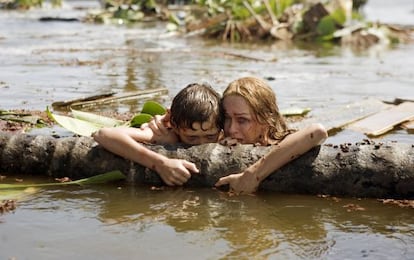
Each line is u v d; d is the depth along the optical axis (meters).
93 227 3.59
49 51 12.41
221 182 4.34
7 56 11.47
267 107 4.57
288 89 8.63
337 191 4.26
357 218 3.81
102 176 4.48
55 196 4.18
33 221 3.67
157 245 3.33
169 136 4.66
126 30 17.92
